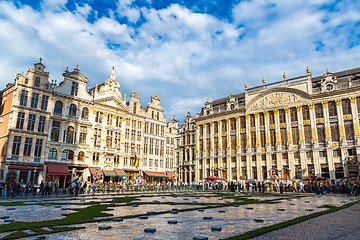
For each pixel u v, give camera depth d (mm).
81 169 51219
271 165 57344
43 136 46062
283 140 56906
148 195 32656
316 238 8562
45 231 9688
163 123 70688
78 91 52906
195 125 74625
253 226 11125
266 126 59562
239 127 64500
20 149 43062
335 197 32406
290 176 53844
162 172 68000
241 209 17734
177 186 51656
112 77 60281
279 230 9953
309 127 53875
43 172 45312
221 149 66875
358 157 47281
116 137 58375
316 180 49188
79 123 51688
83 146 51688
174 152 78500
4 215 14391
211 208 18203
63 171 46688
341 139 49438
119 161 58031
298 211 16562
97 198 27234
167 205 20141
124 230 10148
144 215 14250
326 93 52031
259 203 22641
